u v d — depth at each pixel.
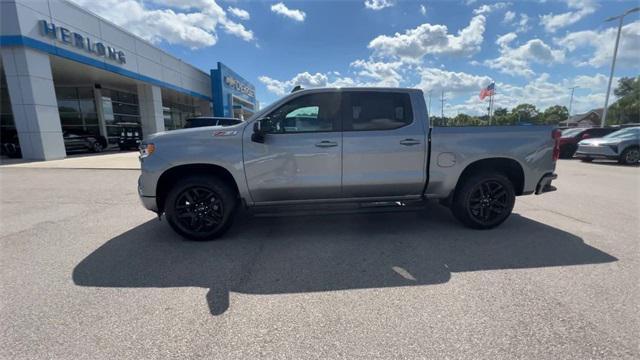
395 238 4.28
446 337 2.25
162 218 5.36
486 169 4.57
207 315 2.55
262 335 2.29
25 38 12.63
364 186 4.29
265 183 4.15
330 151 4.16
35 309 2.64
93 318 2.51
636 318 2.43
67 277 3.22
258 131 4.00
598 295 2.77
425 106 4.36
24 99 13.10
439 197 4.51
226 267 3.45
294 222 5.02
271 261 3.59
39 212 5.77
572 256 3.63
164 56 22.06
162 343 2.21
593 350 2.09
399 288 2.95
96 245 4.13
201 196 4.18
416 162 4.33
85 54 15.41
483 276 3.16
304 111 4.20
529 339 2.21
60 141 14.38
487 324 2.38
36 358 2.07
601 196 6.84
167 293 2.90
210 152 4.02
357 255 3.73
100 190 7.78
